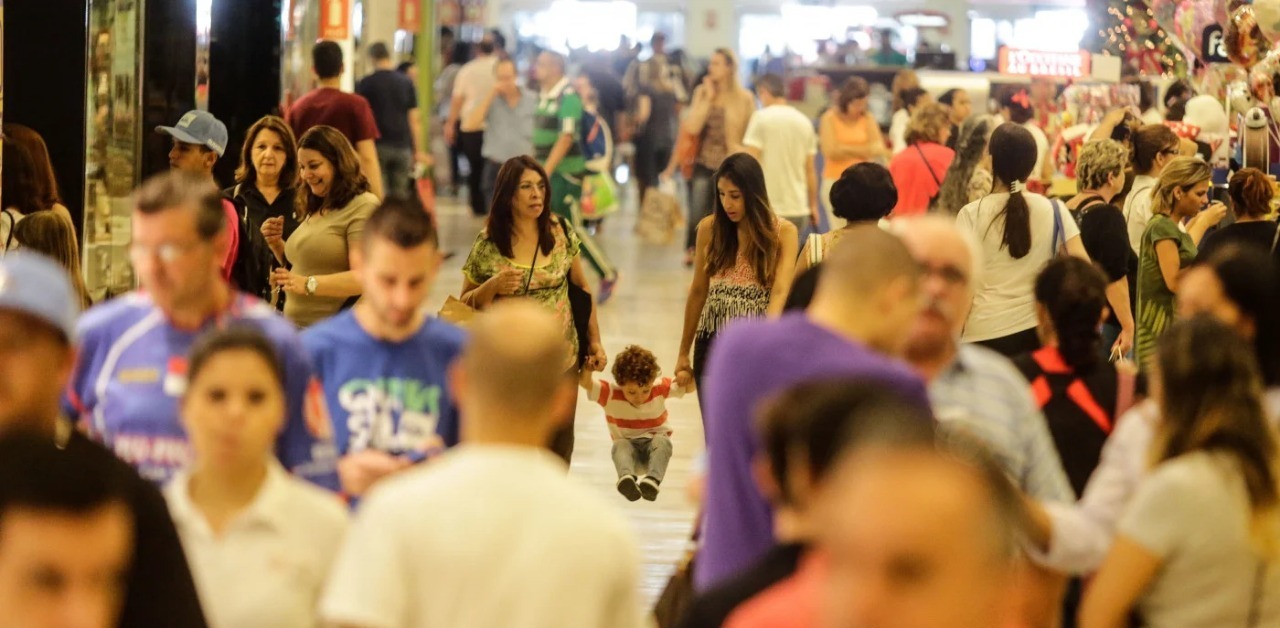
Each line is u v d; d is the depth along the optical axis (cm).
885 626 369
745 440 688
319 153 1344
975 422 775
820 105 3684
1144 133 1706
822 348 683
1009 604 411
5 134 1366
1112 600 720
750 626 502
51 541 448
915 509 369
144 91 1869
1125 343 1470
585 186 3284
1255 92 1805
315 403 759
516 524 580
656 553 1373
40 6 1770
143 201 747
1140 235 1703
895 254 710
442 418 820
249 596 653
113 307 773
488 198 3784
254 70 2416
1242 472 708
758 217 1361
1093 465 881
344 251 1351
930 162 2136
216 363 656
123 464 532
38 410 604
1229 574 708
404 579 576
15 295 598
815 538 446
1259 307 842
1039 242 1308
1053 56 3244
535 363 598
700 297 1420
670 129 3909
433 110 4969
